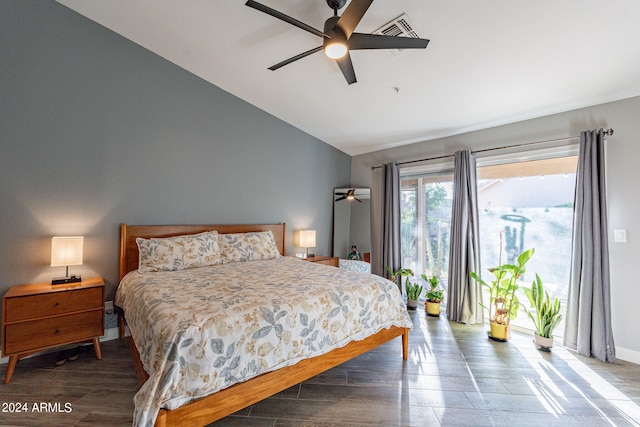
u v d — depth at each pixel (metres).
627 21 1.78
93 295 2.28
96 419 1.64
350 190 4.92
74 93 2.55
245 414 1.73
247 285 2.14
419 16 1.96
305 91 3.30
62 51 2.49
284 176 4.23
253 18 2.34
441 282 3.93
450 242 3.55
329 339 1.91
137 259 2.87
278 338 1.66
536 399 1.92
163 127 3.09
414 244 4.26
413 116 3.45
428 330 3.13
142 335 1.68
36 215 2.38
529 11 1.81
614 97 2.54
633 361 2.41
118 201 2.80
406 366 2.34
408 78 2.72
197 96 3.34
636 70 2.21
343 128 4.14
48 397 1.83
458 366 2.35
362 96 3.18
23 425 1.58
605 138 2.57
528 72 2.39
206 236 3.12
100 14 2.57
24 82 2.32
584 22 1.83
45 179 2.42
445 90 2.82
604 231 2.48
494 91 2.71
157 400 1.25
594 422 1.71
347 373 2.22
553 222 3.00
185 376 1.33
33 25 2.36
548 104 2.80
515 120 3.18
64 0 2.44
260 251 3.49
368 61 2.54
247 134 3.81
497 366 2.35
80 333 2.22
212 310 1.58
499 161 3.34
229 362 1.46
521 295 3.21
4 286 2.25
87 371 2.16
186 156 3.26
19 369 2.16
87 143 2.62
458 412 1.78
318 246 4.73
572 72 2.31
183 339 1.35
